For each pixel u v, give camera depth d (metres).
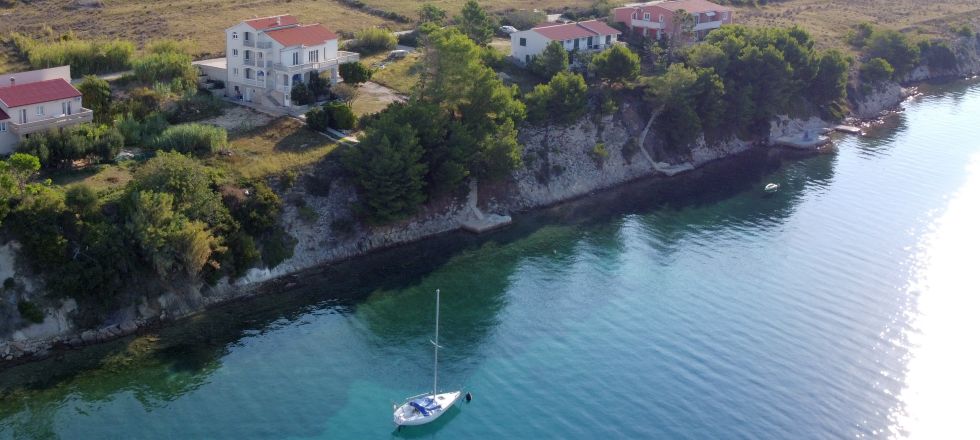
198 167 120.50
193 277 114.75
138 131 136.38
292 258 124.94
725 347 109.44
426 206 139.88
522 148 150.50
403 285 123.62
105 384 99.38
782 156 180.88
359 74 161.62
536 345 110.00
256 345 108.00
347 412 96.88
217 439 91.81
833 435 93.88
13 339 103.25
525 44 190.38
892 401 99.38
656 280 126.31
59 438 90.69
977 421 96.19
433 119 138.12
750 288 123.94
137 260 111.62
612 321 115.44
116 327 108.31
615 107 167.12
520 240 138.75
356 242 131.38
